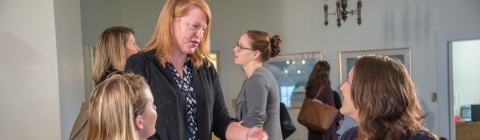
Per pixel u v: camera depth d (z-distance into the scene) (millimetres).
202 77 1581
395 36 4781
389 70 1309
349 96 1400
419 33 4707
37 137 2756
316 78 3951
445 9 4609
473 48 6238
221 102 1726
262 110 2123
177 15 1426
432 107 4711
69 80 2961
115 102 1229
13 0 2713
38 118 2750
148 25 5379
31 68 2734
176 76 1490
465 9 4543
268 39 2379
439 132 4703
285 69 5125
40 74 2738
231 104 5223
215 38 5270
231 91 5230
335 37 4961
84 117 2012
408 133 1261
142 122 1293
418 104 1344
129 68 1433
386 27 4805
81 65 3219
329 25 4973
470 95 6285
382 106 1281
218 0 5258
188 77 1535
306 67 5055
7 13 2711
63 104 2834
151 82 1432
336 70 4969
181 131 1448
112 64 2084
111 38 2094
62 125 2803
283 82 5141
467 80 6289
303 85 5066
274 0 5133
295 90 5098
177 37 1448
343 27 4930
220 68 5246
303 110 3852
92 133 1271
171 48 1459
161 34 1455
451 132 4707
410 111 1298
